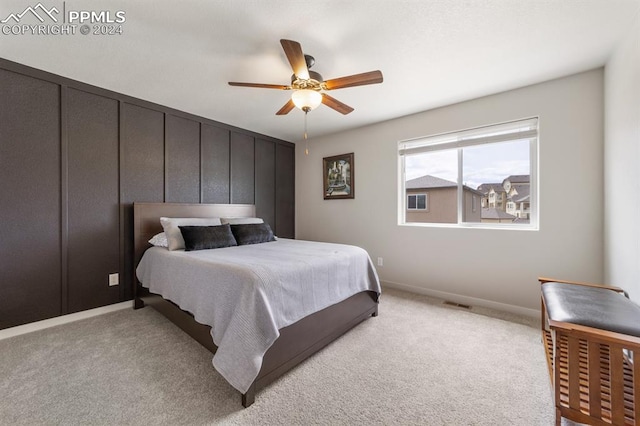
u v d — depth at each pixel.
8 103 2.13
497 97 2.71
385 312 2.69
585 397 1.19
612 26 1.70
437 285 3.17
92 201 2.58
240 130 3.91
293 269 1.81
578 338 1.16
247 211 3.95
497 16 1.62
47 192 2.32
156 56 2.07
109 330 2.27
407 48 1.95
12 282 2.16
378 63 2.14
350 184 3.95
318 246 2.84
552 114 2.44
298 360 1.74
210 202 3.56
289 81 2.47
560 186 2.42
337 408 1.40
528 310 2.59
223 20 1.66
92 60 2.12
